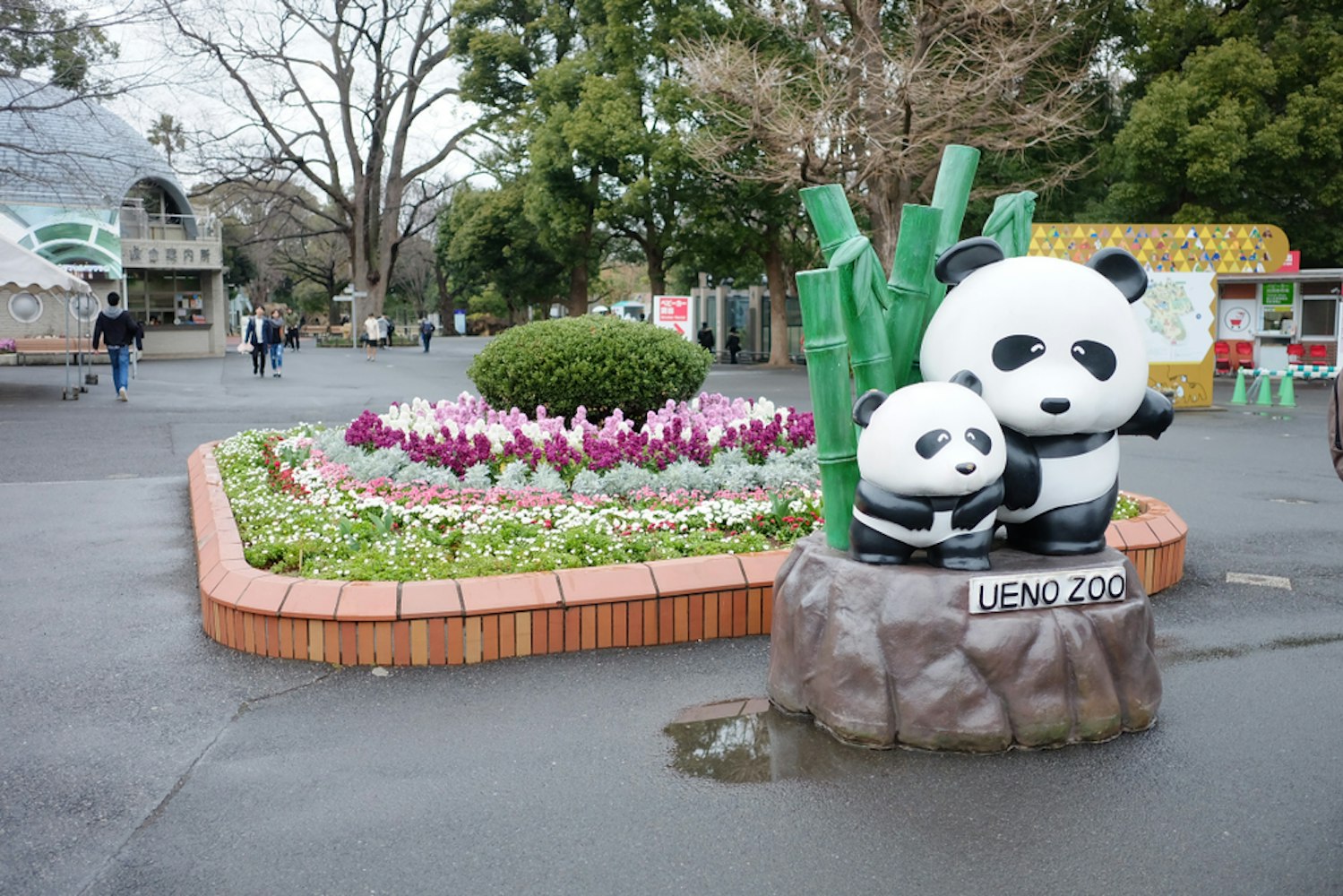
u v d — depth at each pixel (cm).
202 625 552
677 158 2769
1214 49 2491
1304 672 487
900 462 388
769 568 537
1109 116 2723
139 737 411
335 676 475
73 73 2061
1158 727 420
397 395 2044
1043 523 423
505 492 679
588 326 949
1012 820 344
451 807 354
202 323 3769
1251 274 2498
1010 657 391
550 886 306
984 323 405
